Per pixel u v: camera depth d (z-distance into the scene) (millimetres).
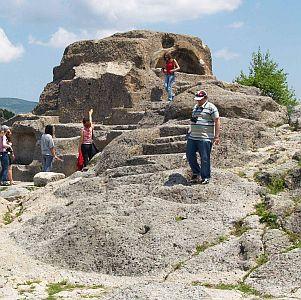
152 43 30000
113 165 15734
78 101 28188
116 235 10633
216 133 12922
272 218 10781
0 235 12867
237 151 14797
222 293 8484
